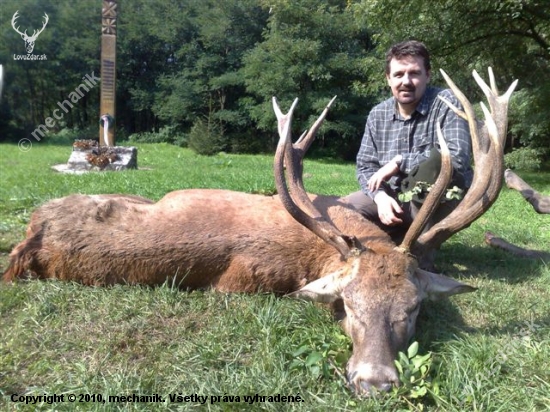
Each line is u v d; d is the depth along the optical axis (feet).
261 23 115.34
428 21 45.39
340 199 12.95
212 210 11.75
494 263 15.31
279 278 11.21
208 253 11.28
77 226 11.54
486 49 47.96
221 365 9.09
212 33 112.78
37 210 11.97
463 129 13.12
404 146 13.94
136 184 28.35
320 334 9.86
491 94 11.14
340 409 7.70
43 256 11.57
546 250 17.51
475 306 11.63
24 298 11.05
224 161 57.88
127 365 8.99
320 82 94.58
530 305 11.71
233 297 11.19
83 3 110.93
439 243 10.21
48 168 40.55
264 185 30.17
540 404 7.98
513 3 40.91
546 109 51.47
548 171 60.64
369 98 94.73
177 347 9.54
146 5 126.00
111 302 10.85
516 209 26.32
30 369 8.80
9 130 94.17
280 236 11.30
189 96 114.93
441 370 8.69
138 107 122.01
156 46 124.36
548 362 8.91
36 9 106.52
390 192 13.69
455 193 11.69
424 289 9.70
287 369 8.82
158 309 10.73
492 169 10.27
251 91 101.76
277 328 10.04
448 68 48.21
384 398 7.79
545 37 48.14
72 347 9.46
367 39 98.58
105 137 47.70
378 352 8.16
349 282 9.23
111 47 47.52
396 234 14.08
